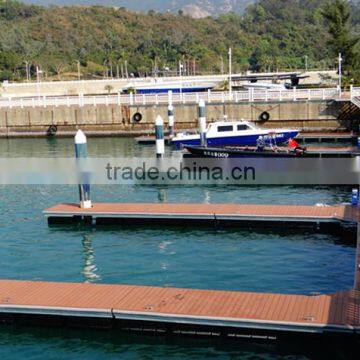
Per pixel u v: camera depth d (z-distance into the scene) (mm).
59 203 30672
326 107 55719
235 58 160250
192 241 23672
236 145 46406
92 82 96250
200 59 153500
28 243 24016
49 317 16422
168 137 51969
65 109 60781
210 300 16359
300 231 24703
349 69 77250
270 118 56969
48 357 14992
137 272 20266
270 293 17125
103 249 22969
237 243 23266
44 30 164875
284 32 182500
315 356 14484
